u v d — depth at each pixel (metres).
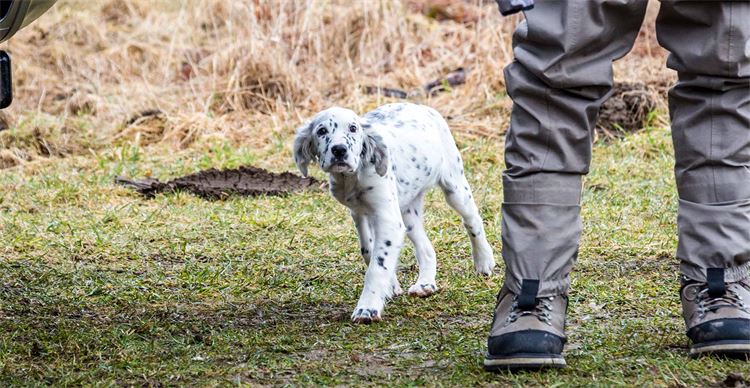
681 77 4.21
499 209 8.42
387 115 6.23
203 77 13.79
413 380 4.16
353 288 6.09
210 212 8.48
